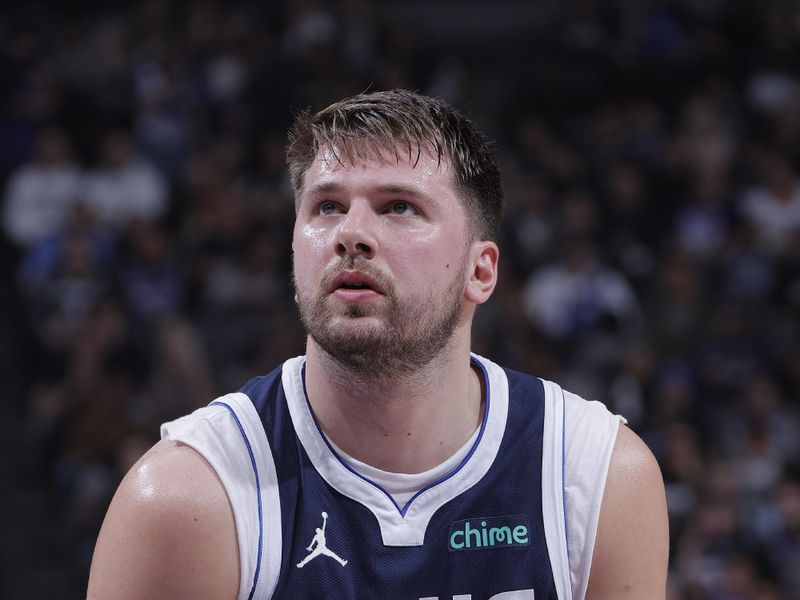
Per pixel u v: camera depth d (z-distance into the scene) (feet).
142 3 125.18
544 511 23.50
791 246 105.70
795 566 79.15
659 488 24.32
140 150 106.93
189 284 94.12
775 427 90.89
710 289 102.89
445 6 141.79
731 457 88.02
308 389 23.68
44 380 90.58
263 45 116.57
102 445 82.79
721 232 108.37
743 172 112.88
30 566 84.79
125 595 21.25
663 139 119.03
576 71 123.13
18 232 101.04
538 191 106.22
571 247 98.58
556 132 121.19
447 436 23.53
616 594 23.57
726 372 93.61
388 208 22.48
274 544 22.26
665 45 125.18
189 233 98.89
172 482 21.72
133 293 92.43
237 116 109.60
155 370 85.05
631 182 109.81
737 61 126.11
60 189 101.45
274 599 22.15
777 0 133.69
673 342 96.53
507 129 120.78
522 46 139.13
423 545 22.94
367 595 22.45
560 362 93.66
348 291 21.84
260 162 107.24
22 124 107.24
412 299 22.12
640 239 107.34
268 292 93.56
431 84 121.08
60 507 85.66
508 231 103.19
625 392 89.86
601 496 23.54
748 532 80.69
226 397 24.09
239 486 22.38
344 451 23.31
